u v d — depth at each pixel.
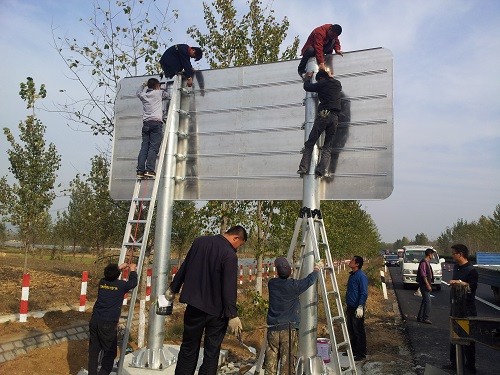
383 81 7.05
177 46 8.30
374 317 13.45
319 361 6.36
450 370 7.63
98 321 6.04
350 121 7.16
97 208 19.59
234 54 12.49
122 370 6.65
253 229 12.04
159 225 7.66
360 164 7.02
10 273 18.25
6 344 7.04
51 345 7.73
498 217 44.25
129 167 8.85
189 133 8.43
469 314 7.25
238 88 8.21
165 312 5.50
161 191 7.80
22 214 15.19
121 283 6.23
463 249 7.56
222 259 4.93
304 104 7.30
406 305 16.41
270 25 13.02
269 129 7.88
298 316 5.91
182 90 8.34
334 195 7.12
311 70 7.26
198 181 8.22
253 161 7.93
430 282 12.60
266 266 22.59
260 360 6.43
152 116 8.03
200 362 7.16
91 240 20.58
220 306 4.88
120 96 9.16
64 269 23.58
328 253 6.70
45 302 11.50
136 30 11.90
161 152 7.54
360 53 7.25
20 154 15.41
